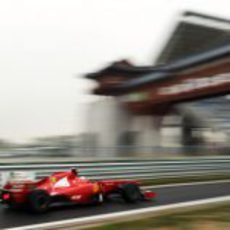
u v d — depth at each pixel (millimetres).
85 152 21578
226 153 26516
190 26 33688
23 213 9641
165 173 18266
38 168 14273
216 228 7895
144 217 9094
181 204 11180
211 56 26312
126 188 11445
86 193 10680
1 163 13367
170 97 29781
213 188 15391
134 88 32938
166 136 33844
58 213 9648
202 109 34375
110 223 8297
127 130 33875
